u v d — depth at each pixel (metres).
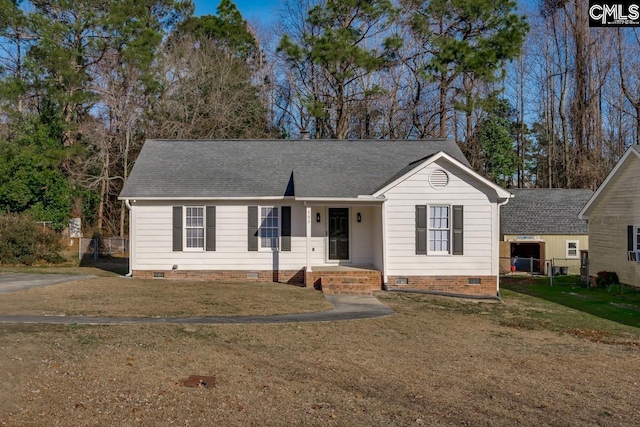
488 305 17.34
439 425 6.73
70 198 33.22
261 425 6.50
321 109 35.44
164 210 20.14
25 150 30.58
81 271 22.48
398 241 18.78
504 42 33.22
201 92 37.75
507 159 41.00
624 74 41.16
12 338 10.00
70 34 33.75
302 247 20.30
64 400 7.06
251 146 23.33
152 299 15.00
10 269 23.08
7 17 31.59
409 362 9.80
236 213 20.23
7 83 31.72
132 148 36.97
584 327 14.74
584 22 41.16
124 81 34.53
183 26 41.53
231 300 15.37
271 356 9.70
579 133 41.41
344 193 18.86
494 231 18.86
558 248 31.41
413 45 36.78
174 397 7.32
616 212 23.39
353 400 7.54
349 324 12.90
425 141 23.80
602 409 7.60
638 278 21.61
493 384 8.62
